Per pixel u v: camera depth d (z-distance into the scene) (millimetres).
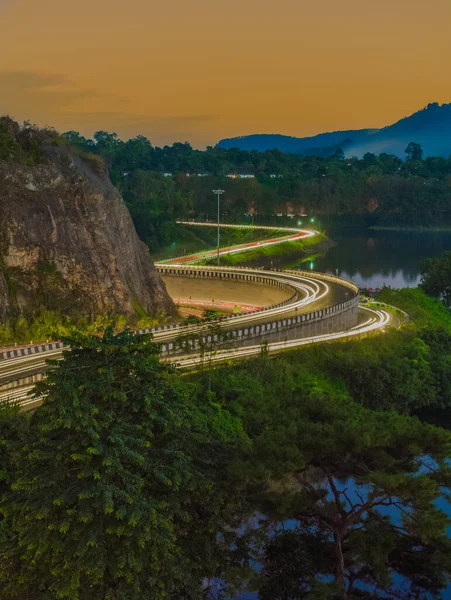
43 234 105562
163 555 34219
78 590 33500
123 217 123125
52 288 105125
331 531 46125
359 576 45188
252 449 40375
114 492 32375
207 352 90312
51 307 103938
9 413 54406
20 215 103500
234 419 68375
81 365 36125
